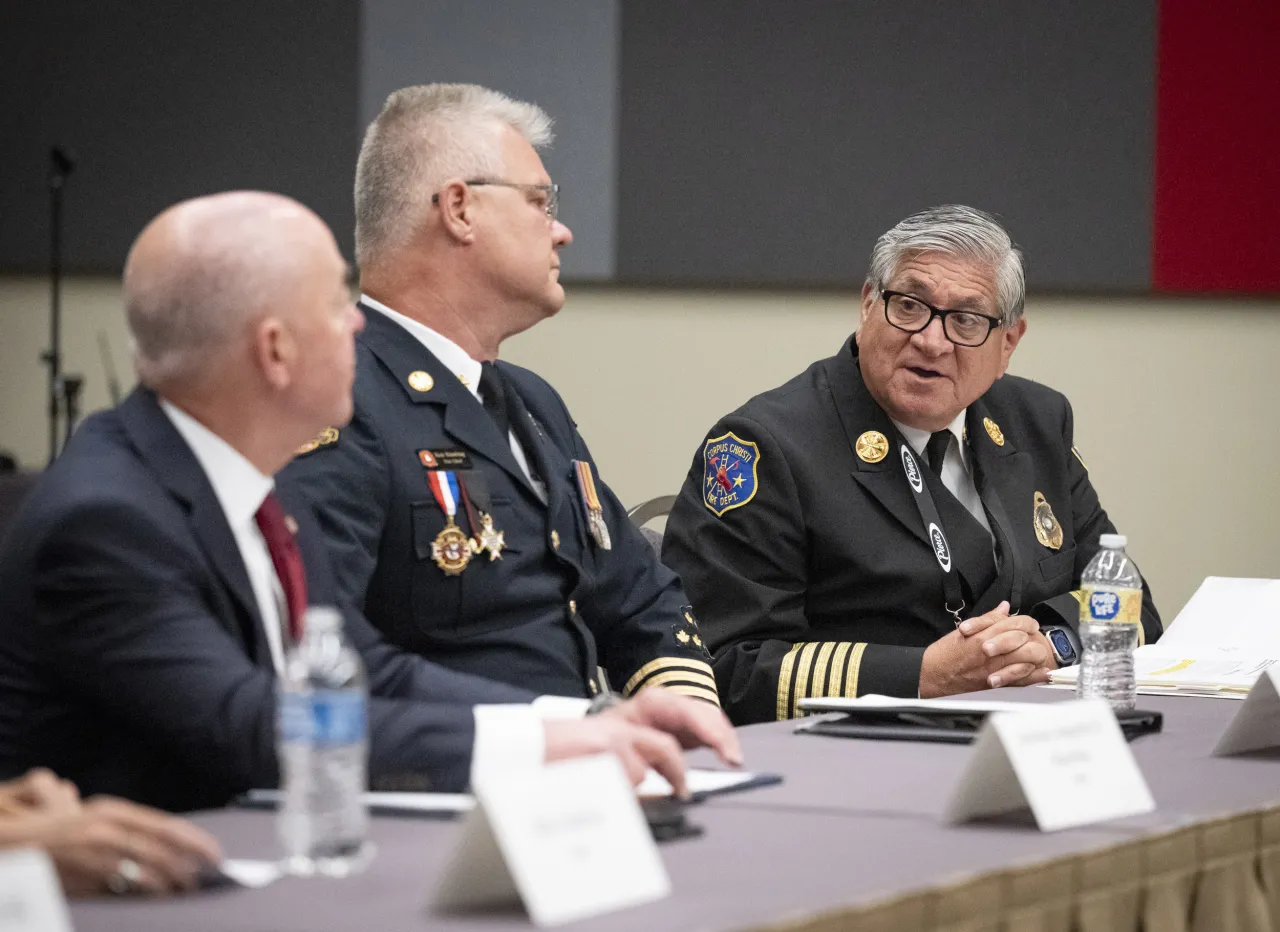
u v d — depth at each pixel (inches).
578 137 703.7
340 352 230.4
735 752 229.0
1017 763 193.9
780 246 693.3
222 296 224.2
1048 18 674.2
